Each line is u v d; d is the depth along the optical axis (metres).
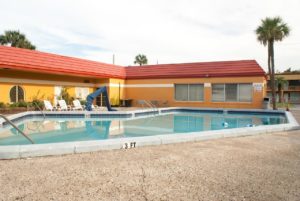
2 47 18.39
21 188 4.21
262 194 4.04
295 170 5.26
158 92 26.31
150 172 5.06
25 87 20.28
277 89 46.94
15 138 10.27
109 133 12.03
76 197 3.88
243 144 7.80
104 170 5.16
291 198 3.90
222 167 5.42
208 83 23.94
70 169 5.21
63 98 22.70
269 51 24.30
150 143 7.50
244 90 22.70
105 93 19.53
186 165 5.55
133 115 18.06
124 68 29.11
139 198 3.86
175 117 18.83
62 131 12.32
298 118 15.36
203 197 3.91
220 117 18.86
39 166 5.39
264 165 5.59
